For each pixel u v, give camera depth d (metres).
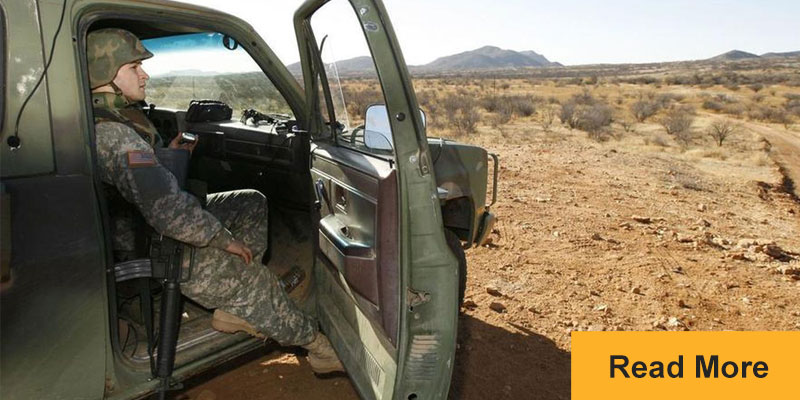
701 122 32.78
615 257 5.90
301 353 3.70
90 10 2.20
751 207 9.55
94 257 2.13
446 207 3.68
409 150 2.06
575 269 5.49
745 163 16.00
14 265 1.92
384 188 2.16
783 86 80.00
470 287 4.90
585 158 13.25
